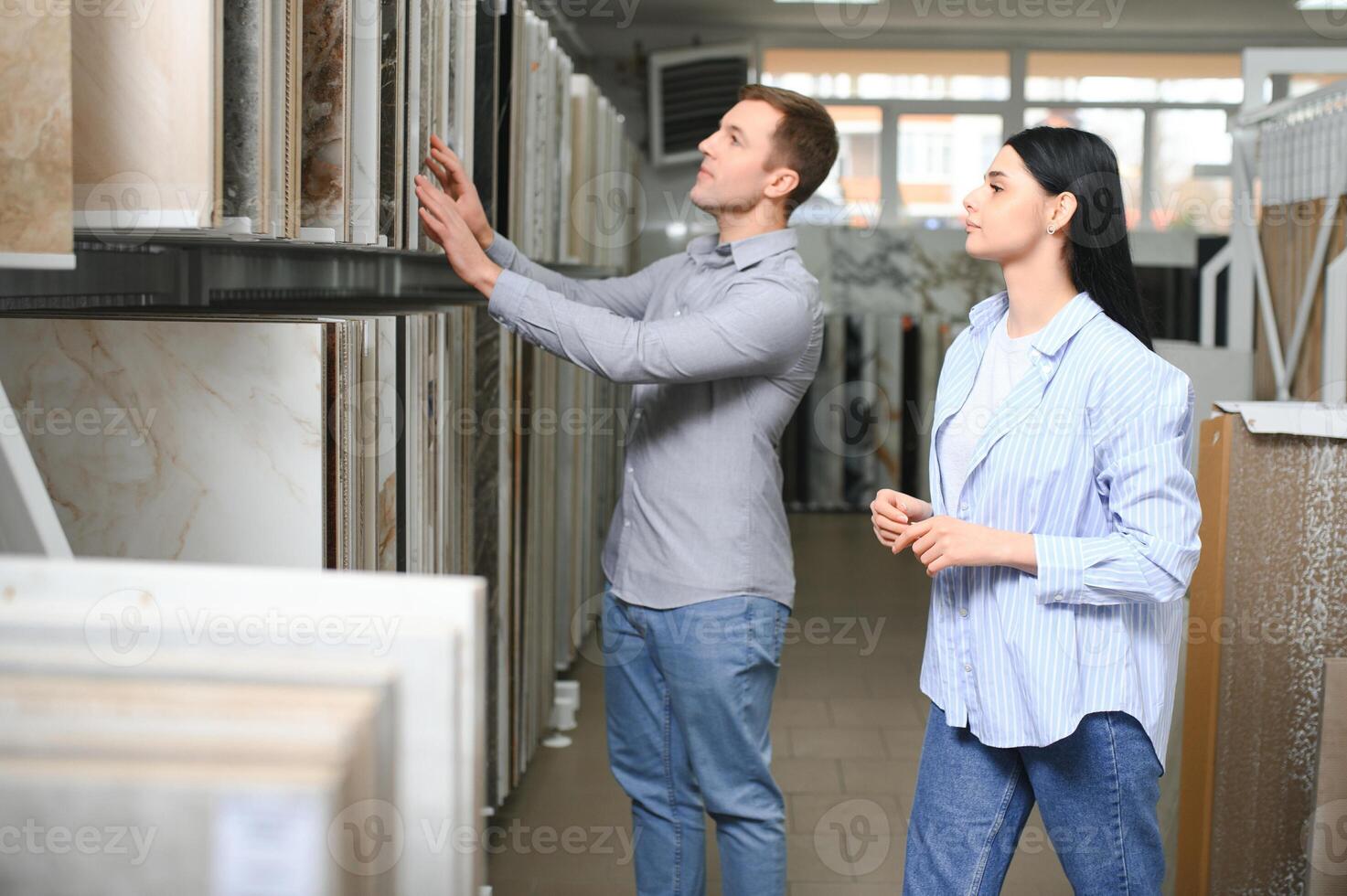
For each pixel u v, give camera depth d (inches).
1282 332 178.5
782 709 160.2
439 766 37.0
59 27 48.1
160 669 36.6
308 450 61.0
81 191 52.8
